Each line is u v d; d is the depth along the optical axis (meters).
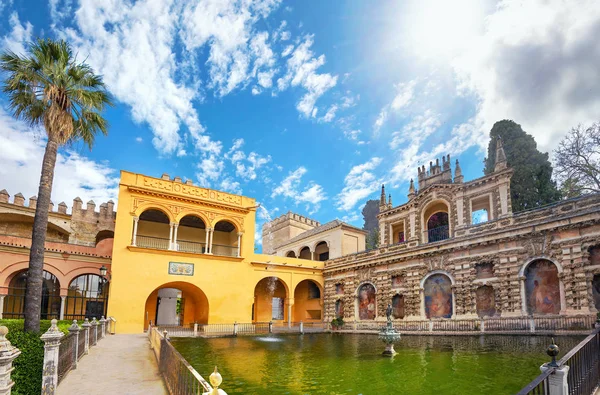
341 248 48.09
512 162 45.16
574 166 33.94
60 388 10.80
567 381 6.83
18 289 31.62
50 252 33.25
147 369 13.68
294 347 23.69
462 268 29.80
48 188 18.27
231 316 37.06
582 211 23.19
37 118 19.48
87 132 20.95
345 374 14.72
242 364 17.28
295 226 62.34
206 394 5.34
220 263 37.66
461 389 11.80
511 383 12.12
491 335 23.80
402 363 16.64
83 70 20.38
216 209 38.88
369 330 33.34
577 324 21.41
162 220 40.25
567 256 23.52
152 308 37.97
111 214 44.69
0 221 39.12
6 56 18.31
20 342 11.98
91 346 19.47
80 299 34.62
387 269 36.66
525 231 25.80
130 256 33.16
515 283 26.00
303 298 48.62
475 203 37.34
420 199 41.25
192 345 25.20
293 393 12.05
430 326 28.55
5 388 6.15
